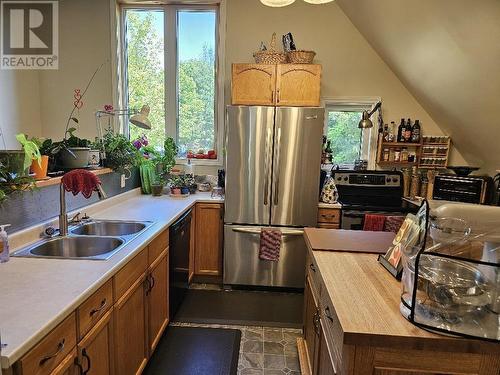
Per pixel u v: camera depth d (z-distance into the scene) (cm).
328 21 354
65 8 370
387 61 346
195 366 212
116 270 148
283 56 305
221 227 325
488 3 169
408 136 351
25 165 160
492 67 207
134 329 176
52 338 105
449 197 319
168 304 241
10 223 166
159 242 215
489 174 324
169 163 354
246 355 224
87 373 127
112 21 369
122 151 277
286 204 307
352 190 353
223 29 360
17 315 105
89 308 128
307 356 195
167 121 385
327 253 160
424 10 216
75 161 217
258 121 297
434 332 92
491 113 250
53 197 200
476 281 96
